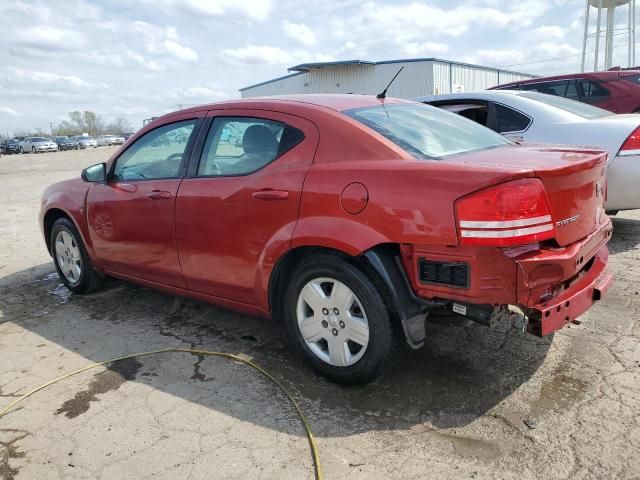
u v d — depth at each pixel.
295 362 3.40
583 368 3.12
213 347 3.66
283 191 3.03
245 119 3.41
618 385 2.93
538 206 2.46
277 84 38.19
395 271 2.71
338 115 3.06
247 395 3.04
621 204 5.08
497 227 2.40
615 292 4.21
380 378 3.11
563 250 2.60
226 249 3.37
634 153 4.93
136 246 4.02
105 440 2.68
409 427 2.68
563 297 2.67
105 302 4.62
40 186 14.80
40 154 43.41
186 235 3.59
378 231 2.69
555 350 3.35
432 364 3.27
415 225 2.57
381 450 2.51
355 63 32.94
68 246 4.84
